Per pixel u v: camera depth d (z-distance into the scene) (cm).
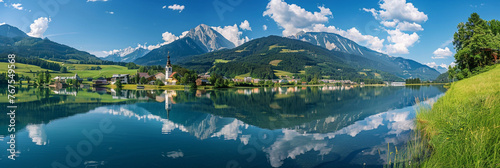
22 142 1922
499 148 852
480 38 5816
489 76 3148
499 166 798
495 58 5566
